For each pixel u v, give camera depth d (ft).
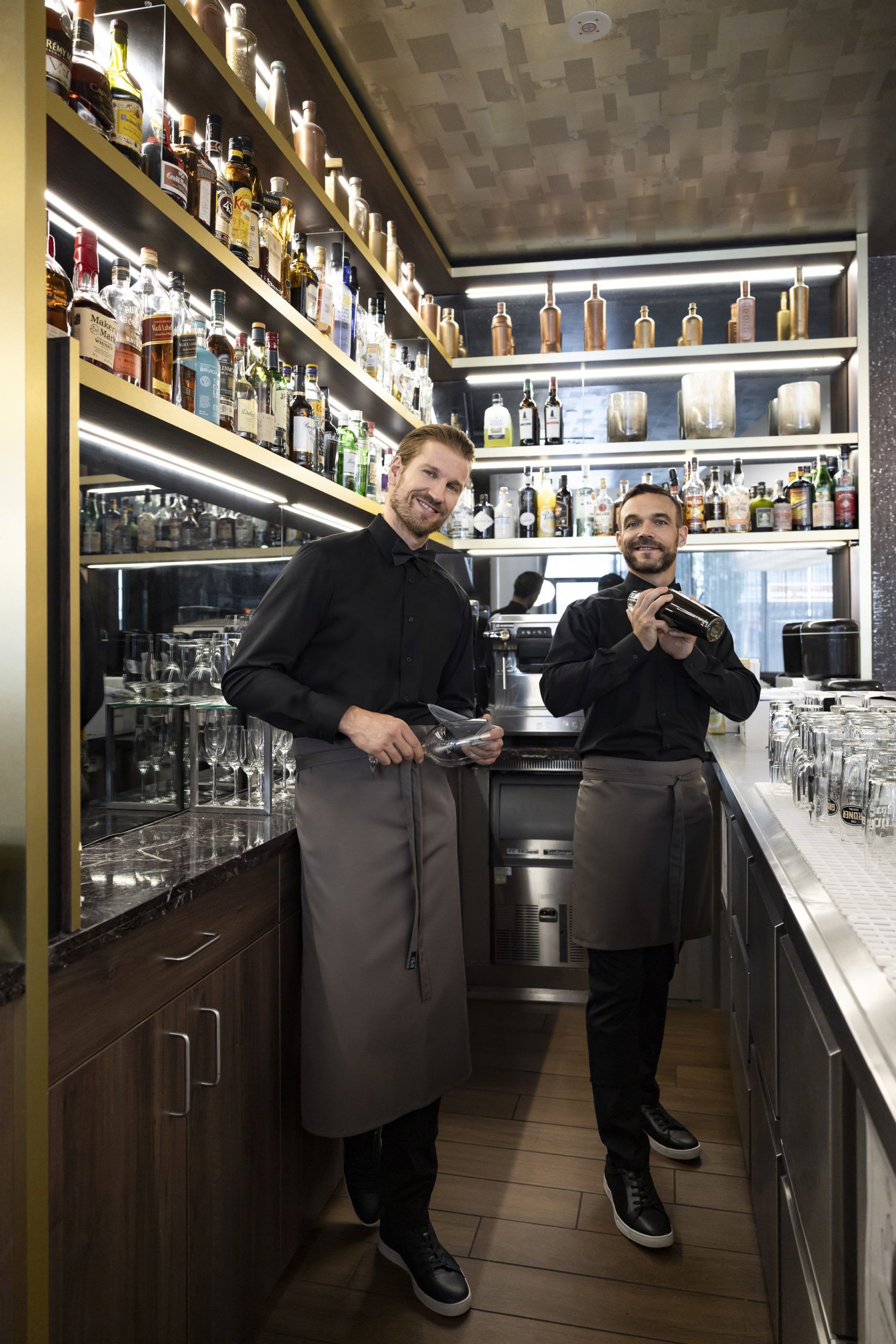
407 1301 5.53
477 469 13.30
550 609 13.04
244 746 5.98
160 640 5.68
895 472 12.28
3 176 3.34
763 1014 5.27
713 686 6.48
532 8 7.45
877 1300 2.57
